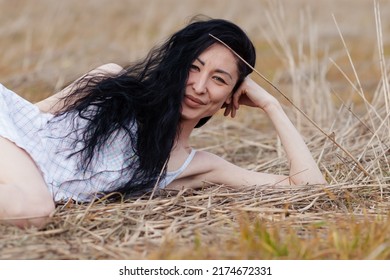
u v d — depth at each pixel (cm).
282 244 303
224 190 387
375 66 856
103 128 364
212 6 1281
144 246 310
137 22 1175
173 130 368
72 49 912
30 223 329
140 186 371
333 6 1287
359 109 651
